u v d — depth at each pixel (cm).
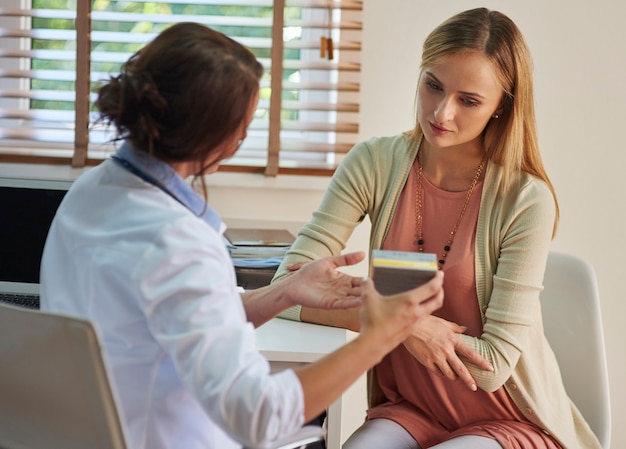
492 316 169
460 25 164
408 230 178
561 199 254
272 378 107
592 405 191
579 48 249
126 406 113
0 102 255
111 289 111
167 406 114
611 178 253
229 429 104
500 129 174
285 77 260
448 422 176
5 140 249
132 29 249
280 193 250
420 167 181
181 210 113
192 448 117
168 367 114
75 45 251
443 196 177
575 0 247
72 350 103
